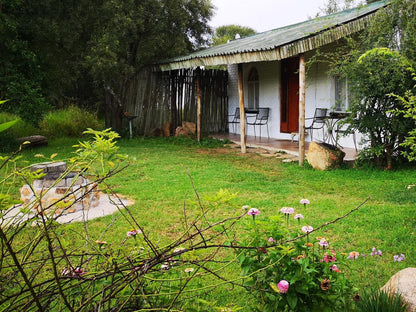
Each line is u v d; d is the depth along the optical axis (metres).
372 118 8.74
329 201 6.75
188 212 6.32
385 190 7.34
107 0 14.84
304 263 2.67
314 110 12.58
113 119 17.30
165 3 16.27
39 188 6.10
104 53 14.27
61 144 15.11
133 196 7.40
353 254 3.33
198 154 12.48
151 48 16.02
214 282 3.85
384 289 3.14
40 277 3.38
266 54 9.76
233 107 17.31
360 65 8.48
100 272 2.09
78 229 5.43
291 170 9.50
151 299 2.36
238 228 5.34
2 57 12.84
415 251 4.52
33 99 12.92
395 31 8.43
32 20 13.42
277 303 2.76
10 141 13.71
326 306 2.78
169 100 17.02
